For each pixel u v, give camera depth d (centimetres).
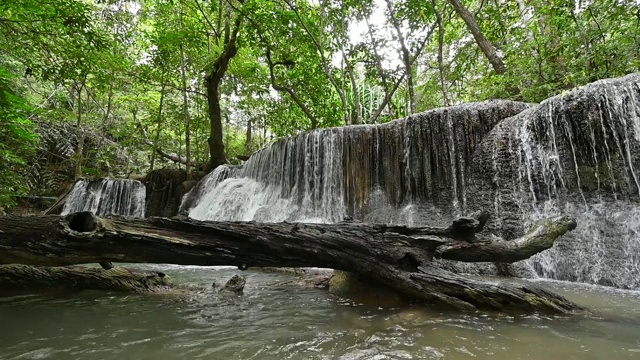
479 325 263
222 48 1611
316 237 352
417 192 759
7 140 1193
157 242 320
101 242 306
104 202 1401
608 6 666
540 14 888
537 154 590
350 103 1992
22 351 209
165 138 2038
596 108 524
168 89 1855
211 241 336
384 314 298
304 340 231
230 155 2405
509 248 366
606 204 500
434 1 1105
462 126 717
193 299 354
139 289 392
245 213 1030
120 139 2161
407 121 802
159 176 1506
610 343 221
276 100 1938
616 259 458
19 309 307
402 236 361
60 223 302
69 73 787
